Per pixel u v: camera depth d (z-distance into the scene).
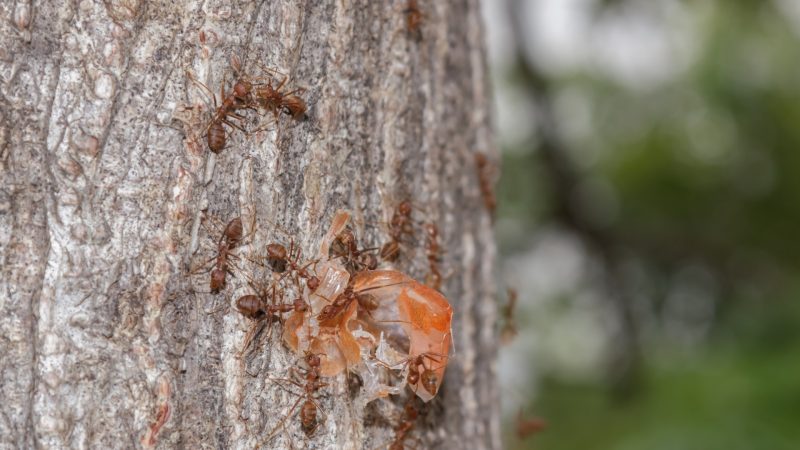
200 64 0.26
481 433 0.30
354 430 0.27
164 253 0.26
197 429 0.26
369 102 0.28
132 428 0.26
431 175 0.29
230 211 0.27
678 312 0.87
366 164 0.28
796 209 0.81
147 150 0.26
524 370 0.85
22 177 0.26
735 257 0.85
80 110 0.26
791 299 0.61
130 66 0.26
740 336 0.62
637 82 0.82
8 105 0.26
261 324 0.27
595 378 0.86
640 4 0.71
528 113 0.86
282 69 0.27
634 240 0.88
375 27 0.28
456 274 0.30
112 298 0.26
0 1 0.26
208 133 0.26
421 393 0.28
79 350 0.26
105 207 0.26
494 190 0.31
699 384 0.53
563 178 0.86
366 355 0.27
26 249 0.26
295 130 0.27
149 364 0.26
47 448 0.26
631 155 0.86
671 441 0.49
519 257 0.88
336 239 0.27
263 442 0.27
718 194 0.85
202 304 0.26
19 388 0.26
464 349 0.30
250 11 0.27
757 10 0.73
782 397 0.49
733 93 0.76
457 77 0.30
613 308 0.89
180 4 0.26
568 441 0.75
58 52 0.26
